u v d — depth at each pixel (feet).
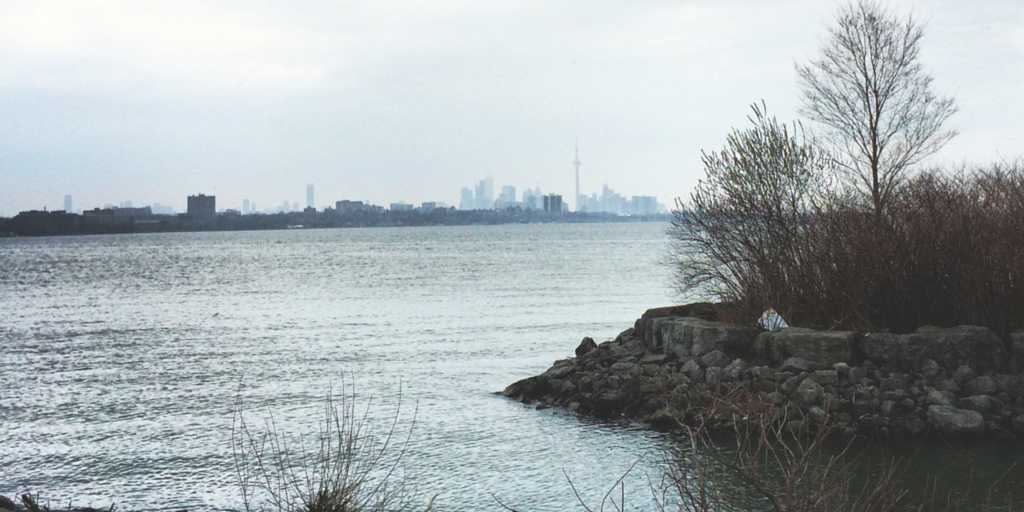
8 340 90.89
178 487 37.35
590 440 43.80
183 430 47.65
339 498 28.60
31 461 41.81
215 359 74.08
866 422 43.65
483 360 70.64
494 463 39.93
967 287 50.11
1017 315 49.32
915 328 51.34
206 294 159.53
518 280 175.94
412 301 131.03
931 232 51.60
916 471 37.09
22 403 55.77
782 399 45.65
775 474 35.53
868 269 52.03
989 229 51.16
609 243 450.30
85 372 68.39
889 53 82.94
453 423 48.11
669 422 46.52
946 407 43.68
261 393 58.13
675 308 61.72
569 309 112.78
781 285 55.21
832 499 23.45
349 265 274.16
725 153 58.85
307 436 45.65
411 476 37.99
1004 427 43.32
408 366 68.13
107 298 153.69
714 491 22.76
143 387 61.11
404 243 550.36
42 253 484.74
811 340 48.73
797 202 57.21
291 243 629.51
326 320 105.91
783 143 57.82
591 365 57.72
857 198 62.39
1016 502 32.83
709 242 59.41
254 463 40.57
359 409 52.37
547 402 53.06
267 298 146.10
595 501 34.12
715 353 51.60
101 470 40.14
